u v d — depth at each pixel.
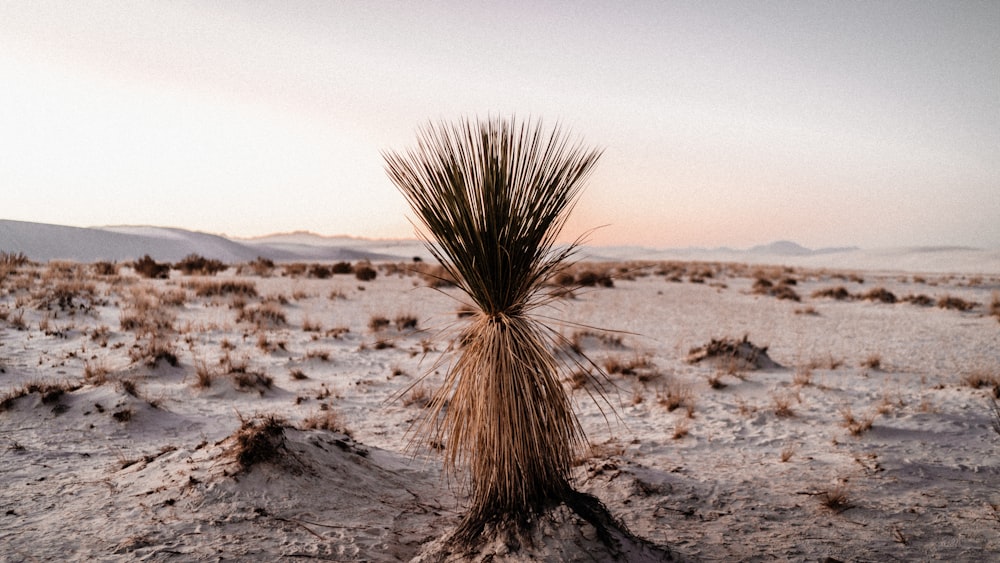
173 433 6.47
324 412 7.75
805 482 5.34
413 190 2.94
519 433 3.05
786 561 3.71
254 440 4.62
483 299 3.08
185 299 17.91
